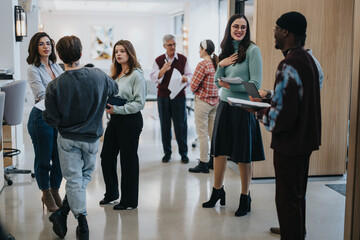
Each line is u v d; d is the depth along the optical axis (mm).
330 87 4844
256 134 3668
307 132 2561
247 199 3754
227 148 3689
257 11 4590
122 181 3855
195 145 6828
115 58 3789
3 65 5660
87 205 3988
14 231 3371
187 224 3551
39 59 3691
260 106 2754
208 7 12750
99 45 19672
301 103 2514
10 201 4098
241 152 3584
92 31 19578
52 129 3668
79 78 2992
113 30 19719
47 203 3787
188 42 13469
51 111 2988
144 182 4793
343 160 5000
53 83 2990
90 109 3061
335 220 3666
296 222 2602
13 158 5414
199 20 13070
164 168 5445
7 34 5645
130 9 18375
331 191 4469
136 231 3396
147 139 7496
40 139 3623
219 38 12445
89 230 3398
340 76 4848
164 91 5652
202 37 13008
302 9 4668
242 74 3623
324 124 4891
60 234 3191
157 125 9148
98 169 5363
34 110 3633
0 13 5609
